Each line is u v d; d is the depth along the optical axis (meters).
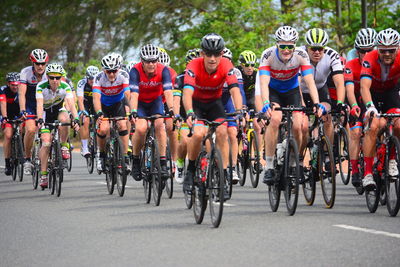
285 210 19.03
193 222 17.41
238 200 21.56
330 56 22.08
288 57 18.88
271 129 18.78
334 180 18.72
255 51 52.78
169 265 12.55
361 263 12.28
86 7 66.31
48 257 13.60
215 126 16.91
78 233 16.14
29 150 27.03
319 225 16.20
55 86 24.88
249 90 27.83
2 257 13.77
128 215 18.81
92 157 33.00
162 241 14.82
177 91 22.28
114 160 23.61
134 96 22.20
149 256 13.33
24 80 27.14
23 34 71.50
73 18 66.38
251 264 12.44
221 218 16.70
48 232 16.44
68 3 67.62
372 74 18.95
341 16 53.06
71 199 22.83
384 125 18.12
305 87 22.56
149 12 62.53
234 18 55.19
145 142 21.69
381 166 17.72
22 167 29.66
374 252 13.11
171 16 62.78
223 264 12.50
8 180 30.55
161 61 26.66
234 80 18.14
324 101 22.66
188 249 13.88
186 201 19.95
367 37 22.31
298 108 18.08
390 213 17.48
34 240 15.46
